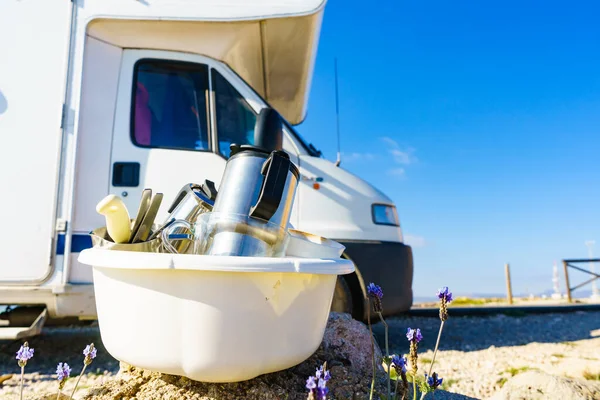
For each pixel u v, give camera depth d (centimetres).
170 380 159
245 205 141
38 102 308
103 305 131
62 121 307
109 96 322
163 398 150
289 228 196
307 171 339
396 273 340
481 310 679
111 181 312
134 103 326
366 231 337
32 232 295
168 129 329
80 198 305
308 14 333
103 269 130
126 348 124
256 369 124
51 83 311
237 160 151
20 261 292
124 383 160
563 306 757
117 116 321
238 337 119
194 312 117
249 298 118
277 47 370
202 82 340
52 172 302
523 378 213
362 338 199
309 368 178
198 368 120
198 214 163
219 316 117
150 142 323
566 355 350
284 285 125
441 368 319
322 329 145
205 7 329
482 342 433
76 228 301
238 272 117
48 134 305
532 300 1175
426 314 655
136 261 118
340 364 184
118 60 329
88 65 319
